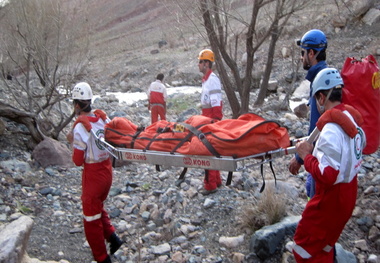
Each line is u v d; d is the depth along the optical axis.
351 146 3.09
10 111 6.69
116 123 4.14
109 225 4.38
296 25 16.47
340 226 3.24
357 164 3.18
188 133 3.64
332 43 15.13
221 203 5.29
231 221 4.92
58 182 6.12
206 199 5.35
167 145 3.71
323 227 3.22
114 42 25.22
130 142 3.96
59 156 6.61
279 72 14.35
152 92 9.01
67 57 7.94
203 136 3.48
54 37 7.75
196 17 7.96
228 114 10.32
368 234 4.65
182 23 8.55
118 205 5.48
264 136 3.29
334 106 3.25
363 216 4.88
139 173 6.51
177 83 17.31
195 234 4.75
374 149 3.70
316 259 3.31
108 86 18.59
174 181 6.11
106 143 4.00
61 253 4.50
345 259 4.05
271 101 11.38
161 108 9.07
